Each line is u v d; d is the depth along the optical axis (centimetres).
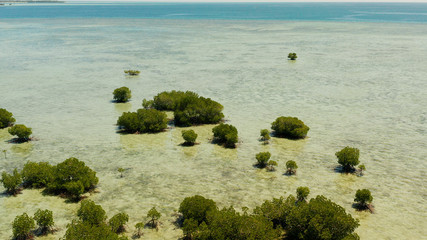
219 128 2741
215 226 1452
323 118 3291
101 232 1434
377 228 1597
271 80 4934
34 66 5962
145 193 1939
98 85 4694
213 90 4397
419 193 1927
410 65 5897
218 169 2248
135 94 4244
